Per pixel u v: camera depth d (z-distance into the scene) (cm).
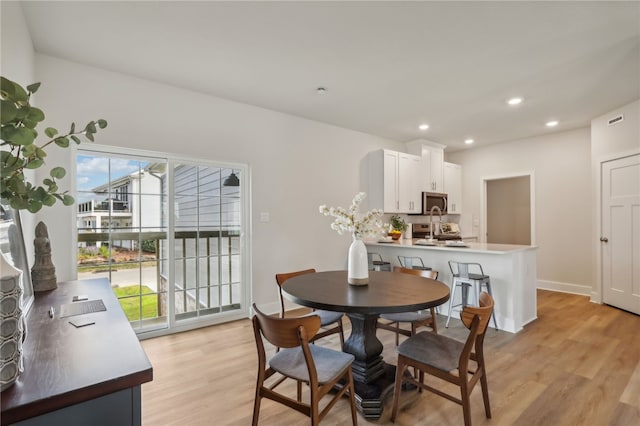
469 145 623
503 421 195
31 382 88
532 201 560
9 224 157
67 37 250
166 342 319
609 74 316
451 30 243
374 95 369
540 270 552
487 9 217
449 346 199
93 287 216
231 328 360
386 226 244
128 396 95
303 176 450
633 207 400
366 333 232
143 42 258
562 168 527
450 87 347
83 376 92
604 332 342
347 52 274
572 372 255
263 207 409
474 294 367
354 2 210
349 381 185
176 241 350
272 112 418
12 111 81
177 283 351
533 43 260
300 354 188
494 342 318
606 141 433
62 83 284
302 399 220
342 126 492
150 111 327
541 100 385
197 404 214
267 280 411
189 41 257
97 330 132
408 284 238
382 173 514
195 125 356
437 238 596
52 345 116
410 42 259
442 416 201
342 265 493
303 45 263
